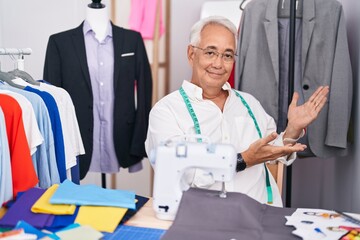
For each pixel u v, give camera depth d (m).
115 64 2.28
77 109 2.25
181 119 1.56
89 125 2.28
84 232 1.04
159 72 2.81
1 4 2.86
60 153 1.70
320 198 2.85
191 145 1.17
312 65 2.19
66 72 2.25
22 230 1.02
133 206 1.18
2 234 1.01
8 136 1.41
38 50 2.88
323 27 2.17
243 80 2.27
